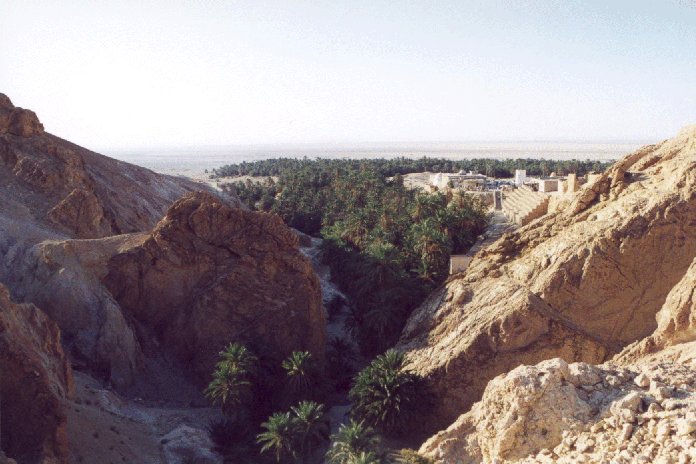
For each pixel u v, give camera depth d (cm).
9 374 3041
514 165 18550
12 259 5356
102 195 7512
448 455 2738
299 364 4719
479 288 4881
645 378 2356
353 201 11262
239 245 5572
